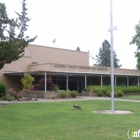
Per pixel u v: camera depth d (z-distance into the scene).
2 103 19.48
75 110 15.15
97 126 9.72
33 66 33.22
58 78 33.16
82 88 35.69
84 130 8.95
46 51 37.22
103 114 13.31
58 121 10.91
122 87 34.09
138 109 15.81
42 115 12.79
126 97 29.08
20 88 33.31
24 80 28.38
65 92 26.98
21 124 10.18
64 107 16.84
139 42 42.38
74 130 8.96
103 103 19.89
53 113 13.59
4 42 17.02
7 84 31.97
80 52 42.25
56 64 31.33
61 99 25.09
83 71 34.06
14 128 9.34
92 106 17.55
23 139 7.61
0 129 9.16
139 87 36.97
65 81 34.09
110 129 9.12
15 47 17.50
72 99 25.03
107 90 30.91
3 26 17.77
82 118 11.79
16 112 13.97
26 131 8.80
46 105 18.09
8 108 15.98
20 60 33.31
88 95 31.02
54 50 38.34
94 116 12.48
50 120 11.19
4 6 17.78
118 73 37.59
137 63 44.53
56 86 29.50
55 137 7.88
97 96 30.39
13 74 31.38
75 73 30.67
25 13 18.78
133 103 20.09
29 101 22.11
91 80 36.75
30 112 14.02
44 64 31.38
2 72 31.59
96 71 35.62
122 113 13.94
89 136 8.02
